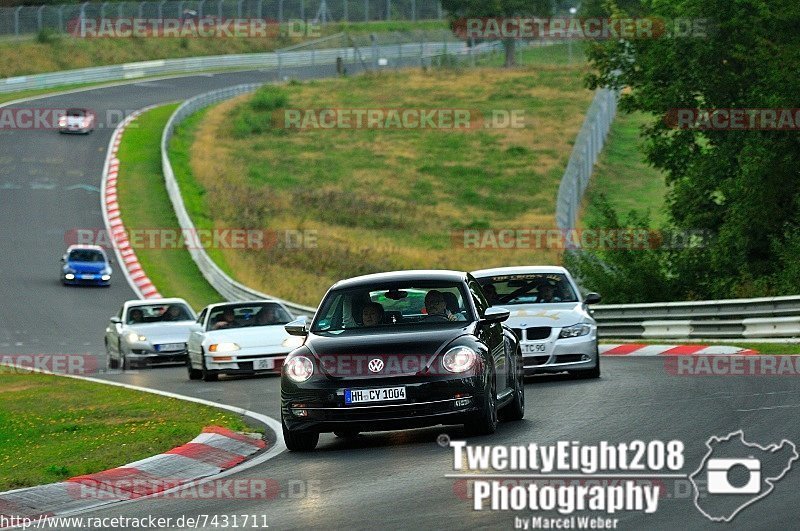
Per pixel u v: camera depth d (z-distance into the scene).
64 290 94.75
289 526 18.67
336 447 28.41
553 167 148.50
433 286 29.47
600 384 38.38
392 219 121.19
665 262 67.19
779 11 61.56
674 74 67.62
